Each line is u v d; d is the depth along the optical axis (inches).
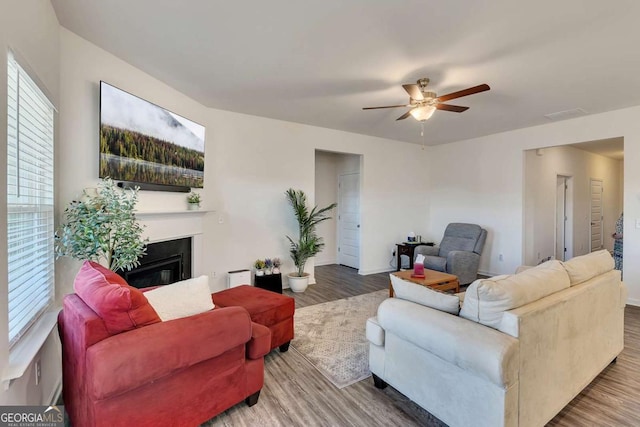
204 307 71.7
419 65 111.2
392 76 120.8
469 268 184.4
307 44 98.4
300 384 87.3
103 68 102.4
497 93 136.6
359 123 189.3
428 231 258.5
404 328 72.7
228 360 70.9
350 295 172.7
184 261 142.9
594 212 271.9
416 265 146.9
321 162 257.6
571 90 133.1
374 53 103.4
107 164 100.5
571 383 73.9
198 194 152.3
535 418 63.5
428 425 70.9
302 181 193.0
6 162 53.3
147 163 117.4
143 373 55.1
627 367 95.2
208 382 67.1
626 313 143.5
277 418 73.3
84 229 83.3
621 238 191.3
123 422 55.3
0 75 51.6
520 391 59.1
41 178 76.8
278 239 184.9
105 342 53.8
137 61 110.1
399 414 74.9
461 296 105.7
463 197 233.9
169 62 111.0
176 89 135.9
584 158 257.6
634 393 81.9
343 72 117.9
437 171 253.4
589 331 80.0
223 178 165.0
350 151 213.8
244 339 71.6
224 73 119.6
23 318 65.9
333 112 167.3
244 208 172.2
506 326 59.7
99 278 64.3
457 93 108.4
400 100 148.3
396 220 240.4
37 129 74.3
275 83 128.6
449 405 65.4
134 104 111.0
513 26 87.0
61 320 68.7
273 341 101.2
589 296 79.7
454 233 210.2
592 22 84.7
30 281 70.3
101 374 51.3
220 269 164.7
